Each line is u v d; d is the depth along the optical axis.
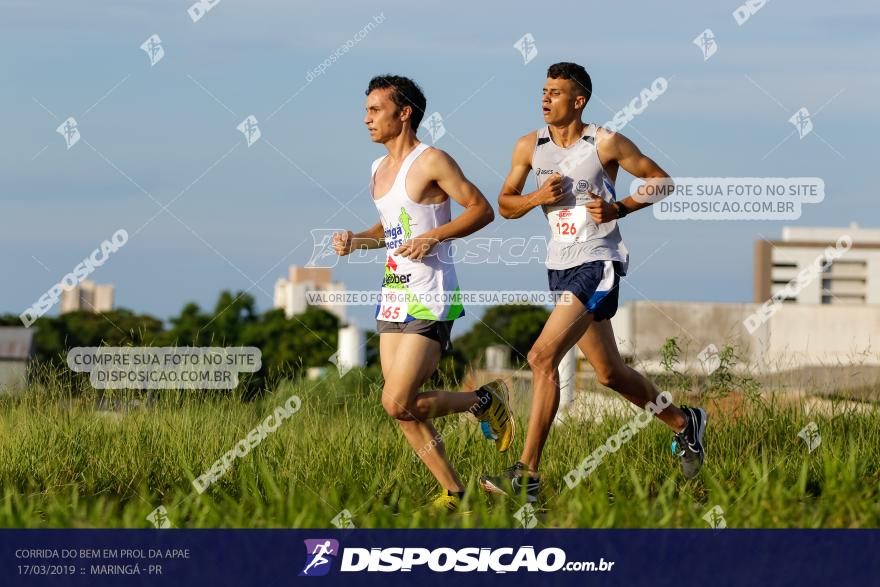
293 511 9.84
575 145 11.33
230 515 10.10
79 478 11.87
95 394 13.88
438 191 10.63
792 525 9.44
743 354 15.13
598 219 10.96
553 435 13.30
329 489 10.95
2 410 13.27
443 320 10.58
